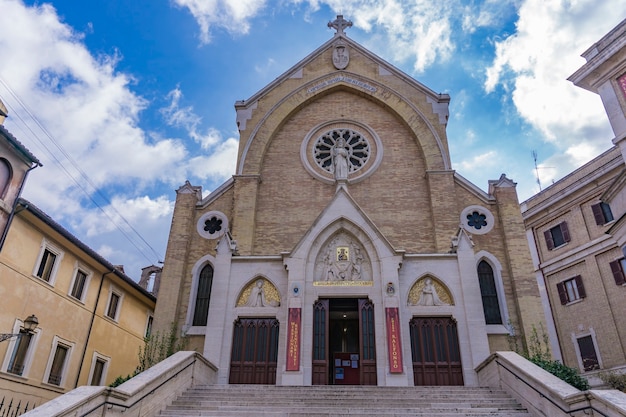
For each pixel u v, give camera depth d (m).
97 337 26.50
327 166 26.33
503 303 21.53
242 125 27.41
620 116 18.77
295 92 28.34
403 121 27.05
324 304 19.52
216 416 12.00
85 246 24.73
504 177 24.41
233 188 25.52
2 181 20.12
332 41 29.97
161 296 22.23
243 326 19.72
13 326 20.22
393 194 24.98
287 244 24.03
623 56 18.86
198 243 24.00
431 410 12.34
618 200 18.91
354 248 20.59
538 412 11.88
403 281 19.88
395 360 17.78
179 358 14.73
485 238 23.22
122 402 10.89
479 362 17.89
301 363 18.05
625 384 21.61
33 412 9.09
